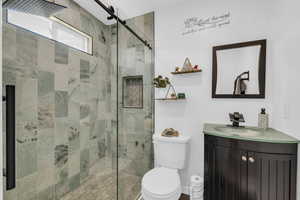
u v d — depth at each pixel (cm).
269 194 114
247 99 158
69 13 182
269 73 150
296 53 115
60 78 174
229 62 164
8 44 129
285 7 129
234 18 163
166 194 121
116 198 178
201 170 177
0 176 47
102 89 239
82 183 202
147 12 204
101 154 236
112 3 189
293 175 109
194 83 180
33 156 146
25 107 140
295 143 109
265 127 144
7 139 60
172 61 191
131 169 192
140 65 204
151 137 200
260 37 153
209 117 174
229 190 127
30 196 144
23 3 127
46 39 160
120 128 199
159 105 197
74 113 192
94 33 222
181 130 187
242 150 121
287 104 125
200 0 178
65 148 180
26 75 141
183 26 185
